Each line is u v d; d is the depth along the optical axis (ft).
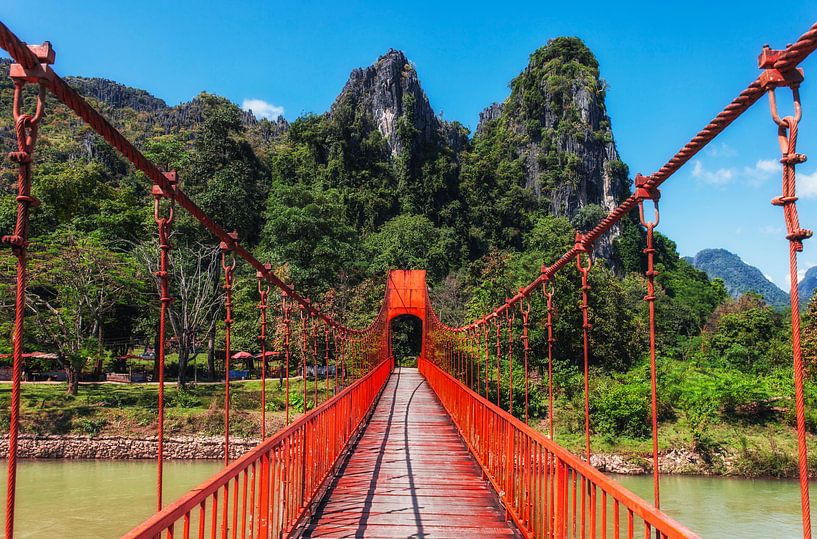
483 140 405.59
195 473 74.90
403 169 270.87
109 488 65.05
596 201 359.87
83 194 144.46
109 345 123.44
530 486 16.71
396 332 154.81
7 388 99.55
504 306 24.99
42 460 83.05
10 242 5.87
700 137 8.00
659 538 8.02
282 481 15.97
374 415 47.67
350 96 324.19
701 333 194.80
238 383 113.39
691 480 78.02
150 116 421.59
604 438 87.10
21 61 5.86
